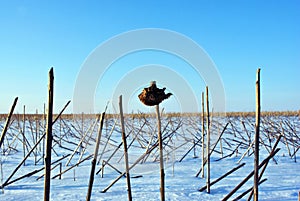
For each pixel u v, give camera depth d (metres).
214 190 4.80
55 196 4.45
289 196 4.43
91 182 2.73
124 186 5.02
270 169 6.60
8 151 9.02
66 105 5.42
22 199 4.32
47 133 2.09
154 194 4.55
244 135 13.97
